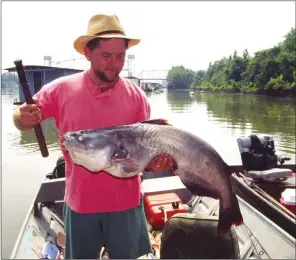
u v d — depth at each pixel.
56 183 4.98
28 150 11.30
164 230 3.24
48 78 22.42
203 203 5.02
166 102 40.91
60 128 2.71
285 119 20.98
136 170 2.64
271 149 7.35
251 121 20.31
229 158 11.07
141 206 2.93
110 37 2.43
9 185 7.97
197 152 2.70
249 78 61.97
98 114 2.63
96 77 2.62
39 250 3.84
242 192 6.46
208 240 3.11
